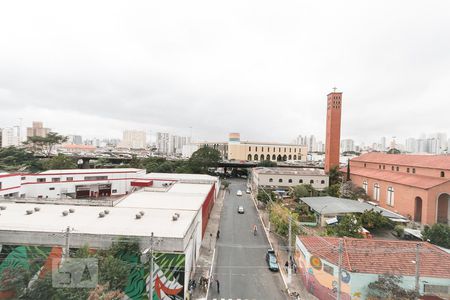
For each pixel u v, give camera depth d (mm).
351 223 33531
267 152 139750
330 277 21828
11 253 21188
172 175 68750
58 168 79500
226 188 79938
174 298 20484
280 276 26422
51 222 23953
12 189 47875
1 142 174375
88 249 19078
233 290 23609
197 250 29094
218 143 164875
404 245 24156
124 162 122438
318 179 68312
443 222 43250
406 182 48469
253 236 37875
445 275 20531
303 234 33281
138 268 20391
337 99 78250
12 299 15734
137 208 30219
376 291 20047
